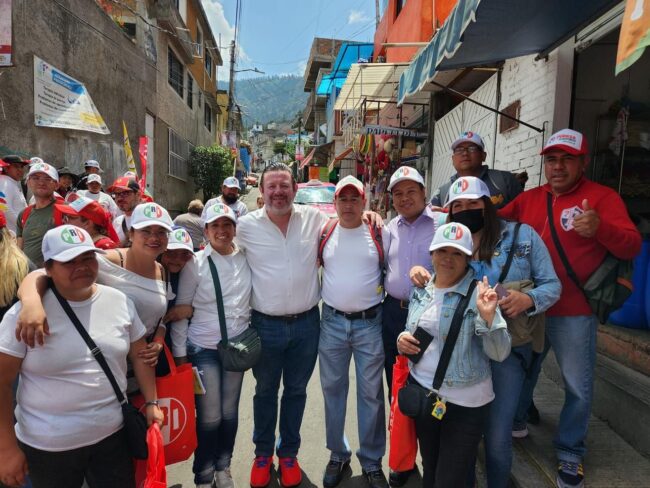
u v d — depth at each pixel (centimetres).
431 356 214
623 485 246
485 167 339
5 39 595
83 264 180
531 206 270
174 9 1363
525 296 213
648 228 355
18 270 221
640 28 151
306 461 309
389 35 1193
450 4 834
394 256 277
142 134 1173
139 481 222
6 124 605
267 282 271
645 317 332
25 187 639
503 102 564
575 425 251
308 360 287
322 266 285
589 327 248
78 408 183
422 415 208
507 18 340
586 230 223
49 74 700
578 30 376
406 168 273
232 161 2139
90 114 792
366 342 274
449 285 215
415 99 948
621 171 501
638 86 506
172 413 229
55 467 184
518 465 274
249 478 291
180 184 1641
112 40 969
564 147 243
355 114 1264
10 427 178
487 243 230
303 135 5350
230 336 260
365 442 281
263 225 276
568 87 434
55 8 728
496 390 231
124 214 515
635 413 280
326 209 1012
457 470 206
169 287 249
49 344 178
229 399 273
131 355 213
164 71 1390
